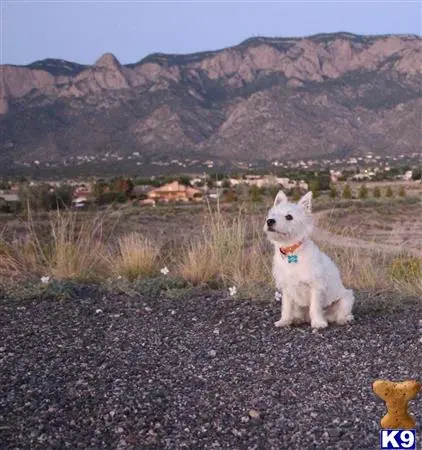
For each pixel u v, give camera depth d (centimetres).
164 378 208
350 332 253
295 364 220
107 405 187
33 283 328
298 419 178
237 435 170
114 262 371
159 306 294
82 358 227
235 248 360
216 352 233
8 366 218
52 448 165
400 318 271
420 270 346
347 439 167
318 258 259
